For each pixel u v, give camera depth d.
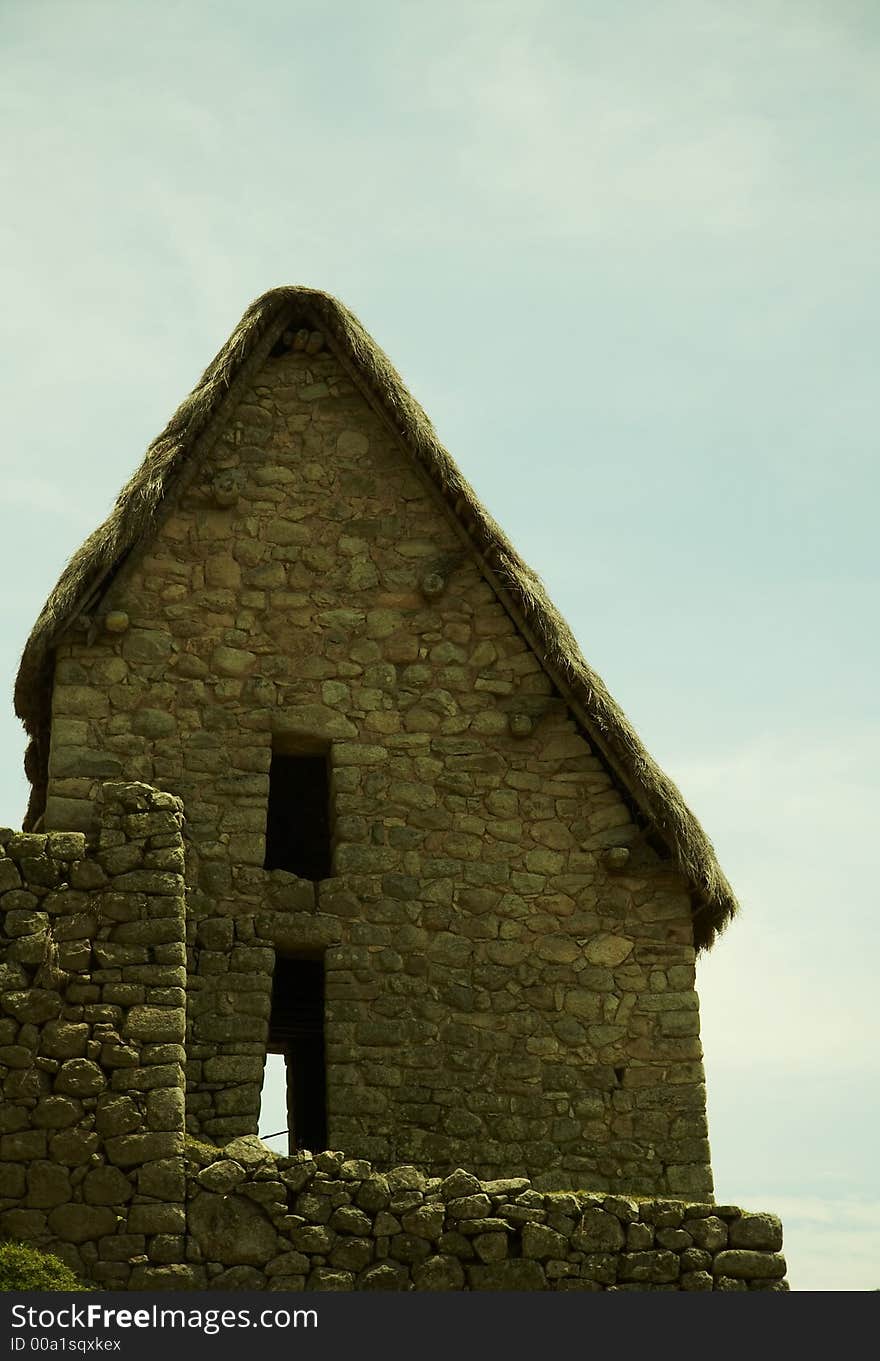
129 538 17.98
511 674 18.45
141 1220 13.73
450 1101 16.72
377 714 18.16
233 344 18.98
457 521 18.83
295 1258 13.84
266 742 17.84
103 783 15.91
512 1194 14.32
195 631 18.09
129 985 14.35
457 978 17.22
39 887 14.55
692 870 17.48
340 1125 16.50
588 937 17.50
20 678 17.95
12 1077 14.00
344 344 19.27
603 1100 16.86
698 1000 17.30
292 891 17.31
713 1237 14.38
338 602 18.50
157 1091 14.09
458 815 17.88
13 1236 13.61
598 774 18.11
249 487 18.75
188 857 17.23
